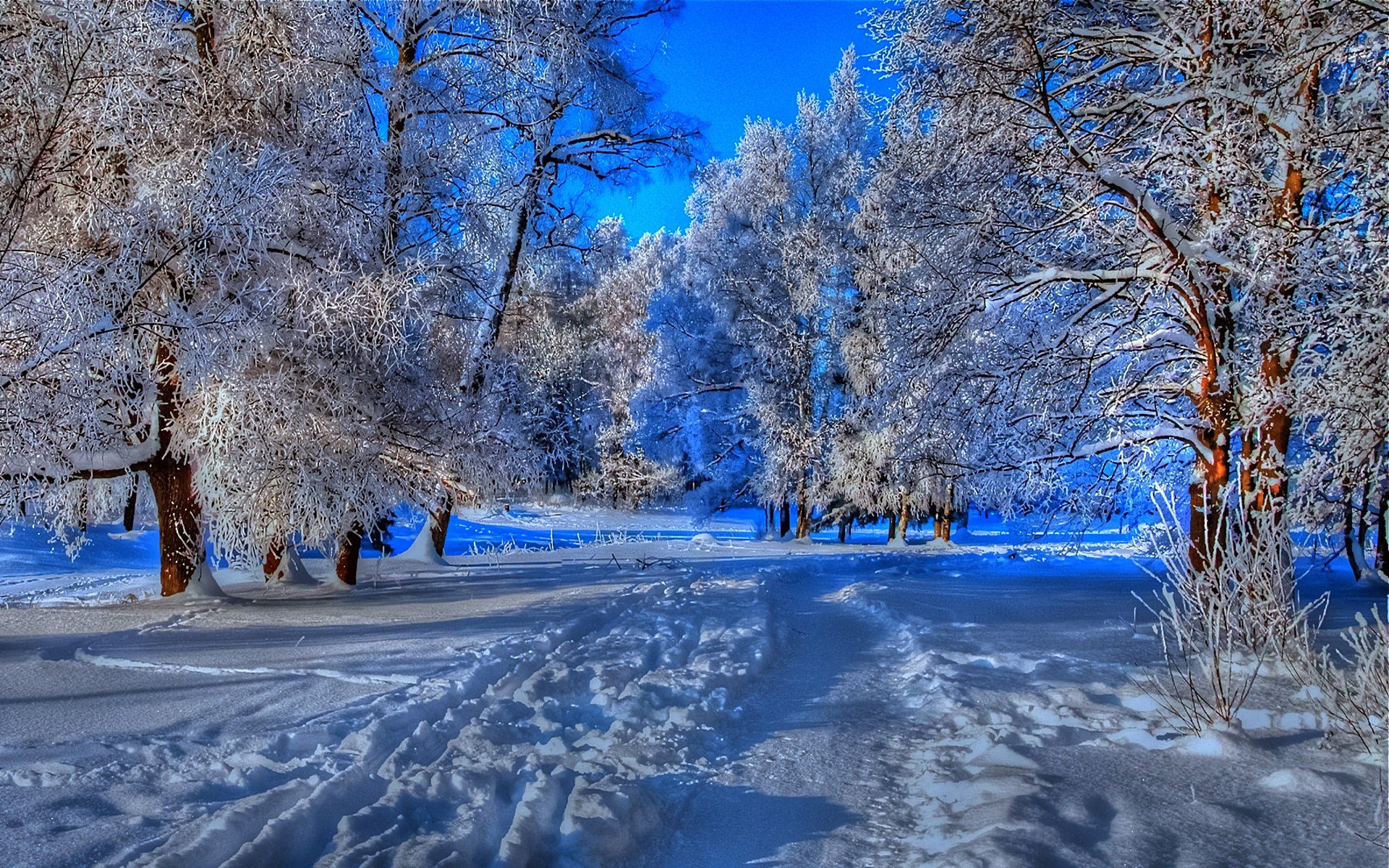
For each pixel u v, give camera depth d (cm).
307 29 1311
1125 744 506
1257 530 804
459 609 1231
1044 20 1005
